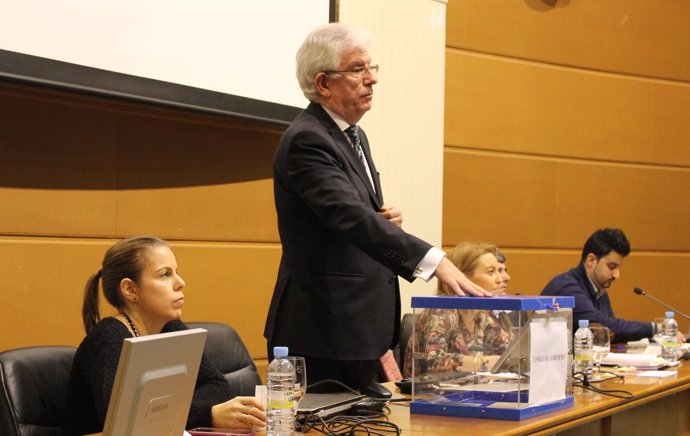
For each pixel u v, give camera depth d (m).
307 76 2.40
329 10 4.27
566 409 2.31
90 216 3.65
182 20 3.58
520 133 5.50
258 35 3.89
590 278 4.51
